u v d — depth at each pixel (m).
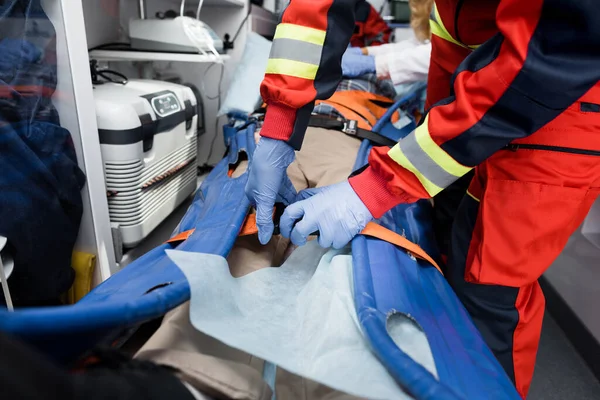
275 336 0.49
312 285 0.60
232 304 0.52
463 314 0.63
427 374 0.37
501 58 0.52
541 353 1.21
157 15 1.50
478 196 0.73
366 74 1.61
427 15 1.53
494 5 0.69
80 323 0.32
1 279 0.62
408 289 0.60
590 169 0.63
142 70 1.51
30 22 0.69
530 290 0.74
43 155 0.72
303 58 0.60
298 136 0.66
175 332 0.49
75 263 0.86
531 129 0.54
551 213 0.63
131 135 0.88
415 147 0.59
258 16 1.81
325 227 0.65
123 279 0.58
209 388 0.41
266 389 0.44
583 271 1.27
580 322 1.23
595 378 1.12
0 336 0.23
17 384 0.21
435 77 1.01
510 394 0.46
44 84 0.73
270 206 0.68
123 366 0.35
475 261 0.69
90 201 0.84
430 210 1.02
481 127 0.54
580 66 0.48
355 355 0.45
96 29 1.29
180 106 1.12
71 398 0.25
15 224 0.65
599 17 0.45
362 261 0.60
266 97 0.65
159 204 1.06
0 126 0.63
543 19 0.48
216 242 0.62
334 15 0.61
